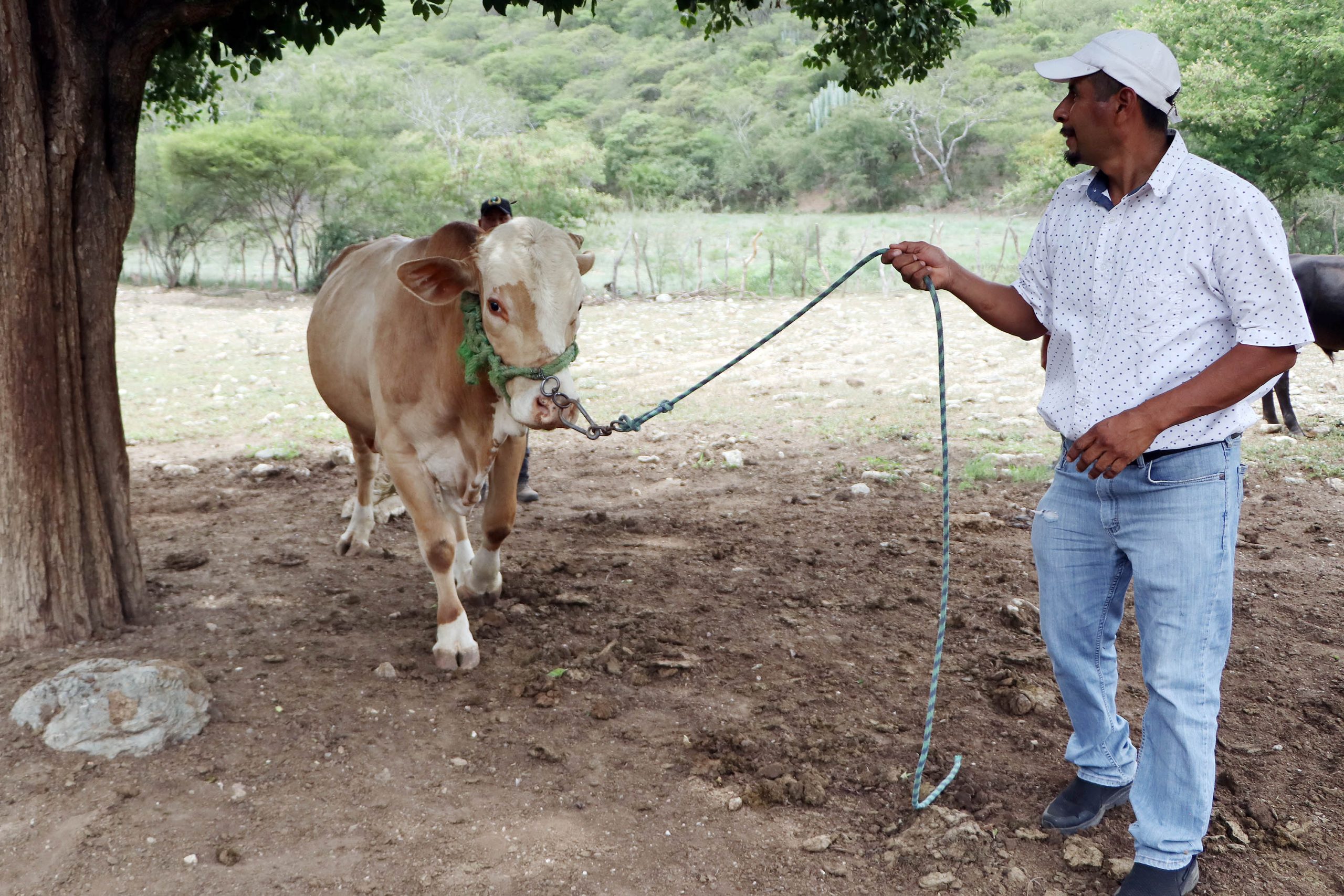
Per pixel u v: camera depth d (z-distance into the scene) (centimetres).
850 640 466
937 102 6600
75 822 314
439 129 5322
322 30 564
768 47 9512
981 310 311
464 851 308
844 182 6950
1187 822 273
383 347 430
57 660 413
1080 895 291
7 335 403
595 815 328
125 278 3319
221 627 462
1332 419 925
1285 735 378
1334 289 845
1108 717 316
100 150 430
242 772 346
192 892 287
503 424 427
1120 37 264
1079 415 279
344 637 460
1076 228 285
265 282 3275
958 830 315
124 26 435
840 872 301
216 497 703
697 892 293
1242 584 532
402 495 434
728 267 2712
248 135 2886
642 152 7325
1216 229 255
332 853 306
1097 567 299
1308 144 2359
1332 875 298
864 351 1457
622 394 1145
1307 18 2266
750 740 372
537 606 504
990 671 432
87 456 436
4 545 418
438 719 387
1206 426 265
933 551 594
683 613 496
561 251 380
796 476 780
